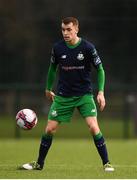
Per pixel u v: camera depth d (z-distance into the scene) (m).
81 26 68.94
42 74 69.19
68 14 73.62
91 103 25.17
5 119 68.38
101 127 65.00
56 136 58.28
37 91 60.66
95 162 32.25
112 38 68.62
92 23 68.81
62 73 25.25
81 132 61.28
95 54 24.98
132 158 35.38
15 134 54.47
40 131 60.38
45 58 70.75
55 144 47.59
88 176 24.03
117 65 68.00
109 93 65.31
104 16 71.56
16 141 51.62
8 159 34.44
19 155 37.34
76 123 67.38
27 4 74.69
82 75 25.12
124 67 68.00
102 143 25.31
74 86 25.14
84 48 24.92
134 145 46.22
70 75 25.09
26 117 25.39
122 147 44.12
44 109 64.12
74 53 24.94
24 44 72.81
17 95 55.28
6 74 67.50
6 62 68.06
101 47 68.75
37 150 41.25
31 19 73.88
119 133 60.75
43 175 24.27
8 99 68.81
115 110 65.31
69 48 25.00
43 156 25.84
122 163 31.91
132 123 60.06
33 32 73.00
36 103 64.12
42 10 74.44
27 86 55.31
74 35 24.91
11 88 55.41
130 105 56.91
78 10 73.25
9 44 72.94
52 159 34.25
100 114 65.56
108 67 68.12
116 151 40.50
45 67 69.88
